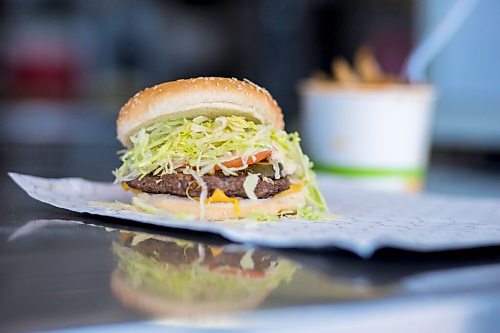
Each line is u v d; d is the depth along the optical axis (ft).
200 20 7.82
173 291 1.33
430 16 5.55
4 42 7.27
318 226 1.81
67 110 6.78
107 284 1.36
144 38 7.67
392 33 6.63
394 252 1.58
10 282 1.37
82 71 7.55
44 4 7.43
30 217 1.94
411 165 2.80
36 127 6.43
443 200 2.34
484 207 2.21
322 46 7.14
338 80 2.81
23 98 7.16
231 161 1.91
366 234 1.67
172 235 1.76
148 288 1.34
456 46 5.31
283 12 7.18
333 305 1.26
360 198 2.38
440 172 3.82
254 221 1.84
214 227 1.69
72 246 1.64
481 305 1.30
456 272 1.45
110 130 6.52
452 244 1.54
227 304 1.26
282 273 1.44
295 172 2.07
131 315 1.21
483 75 5.27
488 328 1.31
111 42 7.60
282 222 1.88
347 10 6.95
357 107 2.72
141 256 1.56
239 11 7.54
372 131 2.73
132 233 1.77
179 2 7.75
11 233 1.75
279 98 7.23
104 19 7.59
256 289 1.34
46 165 3.85
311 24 7.14
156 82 7.72
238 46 7.59
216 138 1.93
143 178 1.96
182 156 1.93
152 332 1.18
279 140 2.03
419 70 2.84
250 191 1.89
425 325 1.27
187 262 1.52
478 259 1.56
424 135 2.84
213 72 7.85
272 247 1.63
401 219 1.97
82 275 1.42
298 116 6.98
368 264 1.51
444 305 1.28
